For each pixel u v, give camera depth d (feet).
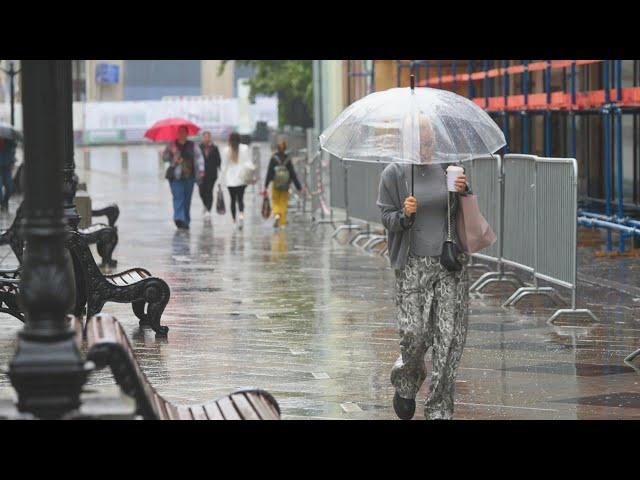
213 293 95.35
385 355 68.64
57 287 29.71
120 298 74.69
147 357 68.28
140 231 153.48
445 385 50.44
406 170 50.29
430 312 50.39
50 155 29.48
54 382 29.71
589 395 57.93
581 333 75.00
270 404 41.16
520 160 89.76
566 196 80.59
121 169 314.55
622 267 105.81
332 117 281.95
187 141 157.17
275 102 479.82
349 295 93.97
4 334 77.30
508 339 73.05
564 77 132.46
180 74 632.38
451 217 50.14
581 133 149.38
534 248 87.25
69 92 85.30
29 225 29.63
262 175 278.05
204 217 177.68
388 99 52.19
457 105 52.49
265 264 116.06
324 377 62.34
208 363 66.33
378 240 132.16
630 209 131.13
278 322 80.69
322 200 166.81
